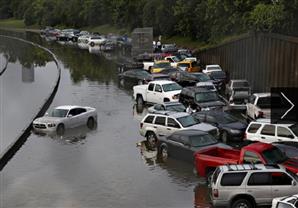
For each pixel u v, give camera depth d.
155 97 51.19
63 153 34.53
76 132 40.78
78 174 29.78
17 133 40.97
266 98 40.34
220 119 37.41
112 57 103.06
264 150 26.27
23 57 109.69
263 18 52.84
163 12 125.00
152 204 24.64
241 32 73.50
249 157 26.28
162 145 33.22
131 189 26.95
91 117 43.31
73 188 27.33
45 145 36.88
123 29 153.25
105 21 172.00
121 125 43.09
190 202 24.78
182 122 35.56
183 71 64.44
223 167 22.72
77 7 185.50
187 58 78.62
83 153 34.47
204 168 27.81
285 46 45.41
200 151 28.83
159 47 106.62
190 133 32.19
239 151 29.02
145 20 132.75
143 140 37.81
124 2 148.00
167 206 24.31
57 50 122.25
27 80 74.06
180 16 120.38
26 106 53.00
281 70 46.41
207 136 32.00
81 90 63.19
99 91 62.12
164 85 51.00
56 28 193.50
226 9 69.62
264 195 21.84
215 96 46.59
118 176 29.27
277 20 52.38
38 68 89.25
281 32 53.41
